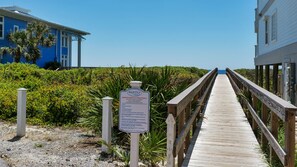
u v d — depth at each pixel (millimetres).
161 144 5508
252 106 7430
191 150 5742
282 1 13773
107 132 5789
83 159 5445
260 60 19188
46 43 31500
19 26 32250
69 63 41406
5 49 28188
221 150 5746
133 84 4566
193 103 7301
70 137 7062
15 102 9352
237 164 5000
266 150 5508
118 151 5625
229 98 13219
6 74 15547
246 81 8852
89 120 7195
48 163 5188
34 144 6406
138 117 4527
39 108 9008
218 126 7699
